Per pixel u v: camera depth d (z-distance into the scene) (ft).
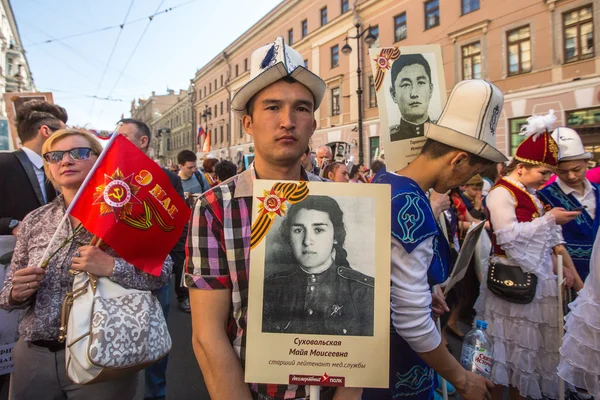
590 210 9.09
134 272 5.27
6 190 7.15
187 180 15.87
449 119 4.62
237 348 3.54
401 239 3.97
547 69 43.29
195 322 3.49
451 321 11.50
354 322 3.31
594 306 5.56
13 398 5.38
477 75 50.78
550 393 6.98
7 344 6.23
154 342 5.06
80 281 4.96
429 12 55.88
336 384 3.26
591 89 39.81
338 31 71.67
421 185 4.72
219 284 3.51
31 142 7.55
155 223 5.53
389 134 6.17
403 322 4.02
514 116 46.37
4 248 6.37
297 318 3.30
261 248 3.35
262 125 3.68
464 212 13.47
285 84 3.65
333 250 3.37
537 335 6.95
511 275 6.92
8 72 106.83
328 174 14.24
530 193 7.47
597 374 5.57
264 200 3.40
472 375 4.25
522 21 45.14
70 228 5.43
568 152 8.80
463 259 5.59
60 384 5.18
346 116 71.36
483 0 48.78
